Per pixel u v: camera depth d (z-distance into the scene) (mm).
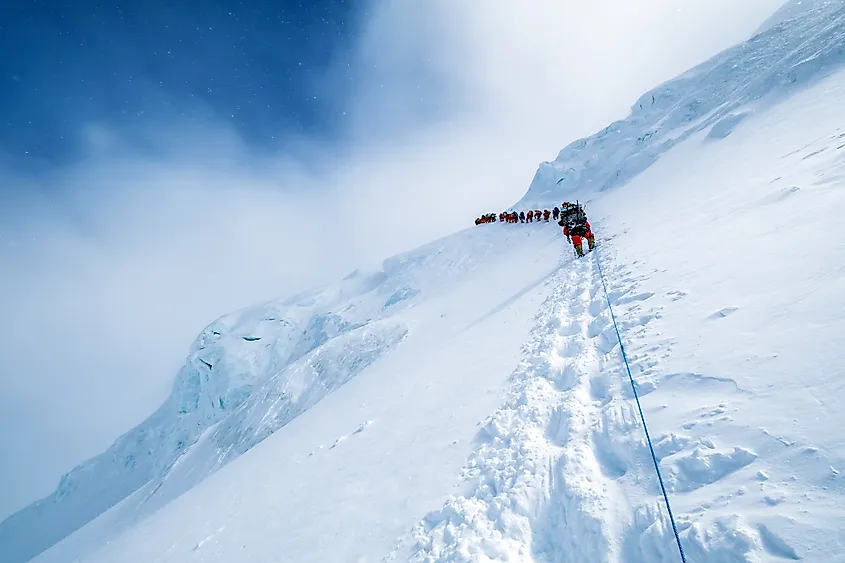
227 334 96625
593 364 5238
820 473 2162
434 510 4277
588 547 2756
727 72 41656
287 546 5594
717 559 2129
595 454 3586
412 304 47062
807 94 13039
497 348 9188
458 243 57500
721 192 9219
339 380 41469
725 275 5164
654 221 11031
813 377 2740
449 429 6266
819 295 3471
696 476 2691
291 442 12570
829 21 30125
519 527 3332
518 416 5062
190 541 8703
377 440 7824
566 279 11172
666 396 3641
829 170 6152
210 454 48688
